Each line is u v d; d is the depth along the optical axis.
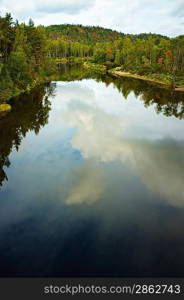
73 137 32.75
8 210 18.08
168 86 75.38
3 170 23.77
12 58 56.31
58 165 24.89
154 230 16.11
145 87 76.75
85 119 41.31
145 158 26.58
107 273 13.06
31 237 15.53
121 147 29.58
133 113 45.56
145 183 21.75
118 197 19.72
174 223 16.77
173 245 14.88
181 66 94.56
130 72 111.19
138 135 33.59
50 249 14.56
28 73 65.44
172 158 26.61
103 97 61.53
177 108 49.41
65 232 15.96
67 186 21.16
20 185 21.25
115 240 15.27
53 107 49.00
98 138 32.44
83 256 14.09
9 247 14.71
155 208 18.38
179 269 13.30
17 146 29.36
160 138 32.47
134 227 16.41
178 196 19.86
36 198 19.55
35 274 12.99
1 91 49.03
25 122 37.97
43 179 22.23
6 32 55.84
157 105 52.22
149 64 106.25
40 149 28.70
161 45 124.81
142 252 14.33
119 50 150.50
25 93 58.53
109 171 23.83
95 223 16.80
